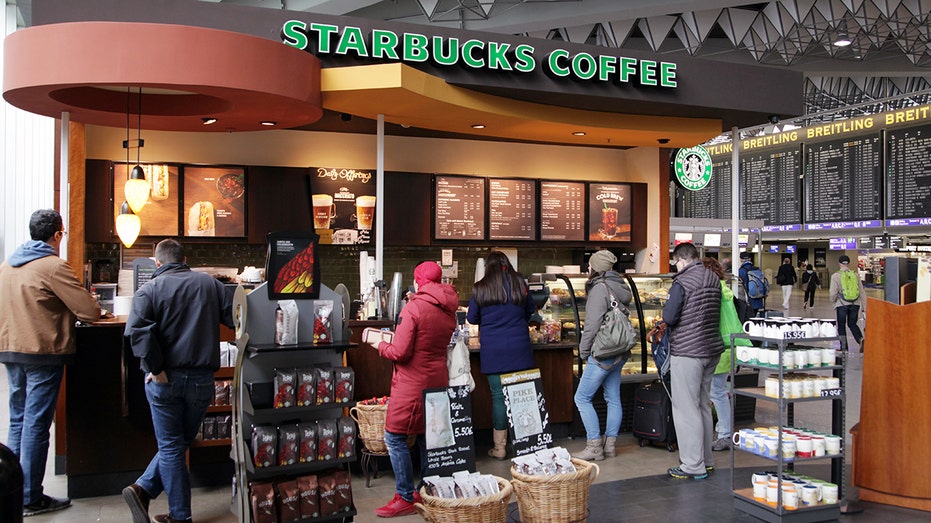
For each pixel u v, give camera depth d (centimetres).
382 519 402
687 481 472
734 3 962
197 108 546
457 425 398
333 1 902
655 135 703
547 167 837
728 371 555
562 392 588
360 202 732
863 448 440
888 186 1958
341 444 364
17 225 976
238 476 354
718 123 707
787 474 424
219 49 458
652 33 1278
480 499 339
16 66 456
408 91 522
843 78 1797
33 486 407
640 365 637
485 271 522
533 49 583
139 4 494
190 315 375
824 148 2116
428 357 402
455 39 555
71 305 405
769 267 3544
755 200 2306
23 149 983
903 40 1295
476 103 582
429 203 765
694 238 1267
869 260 1995
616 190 834
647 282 667
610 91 609
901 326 429
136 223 528
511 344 511
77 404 436
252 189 708
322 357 382
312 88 512
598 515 406
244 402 346
